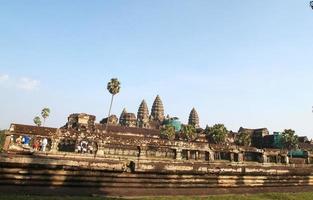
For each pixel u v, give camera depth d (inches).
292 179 899.4
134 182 644.1
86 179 589.3
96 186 600.4
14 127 1032.2
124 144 1125.1
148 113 5826.8
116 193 597.6
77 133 1139.3
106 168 606.5
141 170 642.2
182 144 1157.1
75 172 579.2
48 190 544.7
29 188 534.0
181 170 697.0
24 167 534.9
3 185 517.7
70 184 575.5
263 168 840.3
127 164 645.3
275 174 858.8
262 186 835.4
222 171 759.1
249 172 808.3
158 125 5216.5
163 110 6161.4
